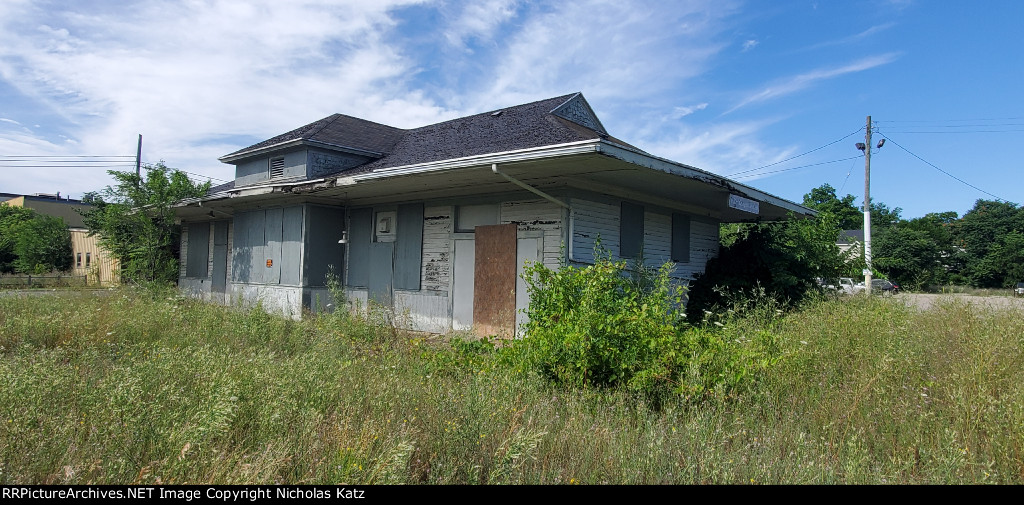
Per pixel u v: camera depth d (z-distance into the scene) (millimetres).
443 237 11695
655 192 11172
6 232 38906
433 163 9117
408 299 12141
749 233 13703
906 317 7211
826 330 6164
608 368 5426
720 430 3768
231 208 15656
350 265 13570
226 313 9656
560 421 4211
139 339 7402
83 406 3707
